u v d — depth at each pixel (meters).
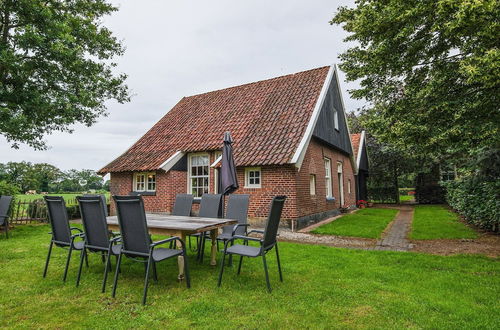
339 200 16.09
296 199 10.06
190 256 6.19
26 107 11.21
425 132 6.21
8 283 4.49
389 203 23.92
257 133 11.63
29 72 11.52
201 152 12.56
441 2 4.91
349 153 17.83
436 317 3.30
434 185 22.42
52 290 4.20
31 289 4.22
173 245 6.72
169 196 12.33
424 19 5.76
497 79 4.64
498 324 3.11
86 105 12.97
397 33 6.27
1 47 10.70
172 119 15.92
